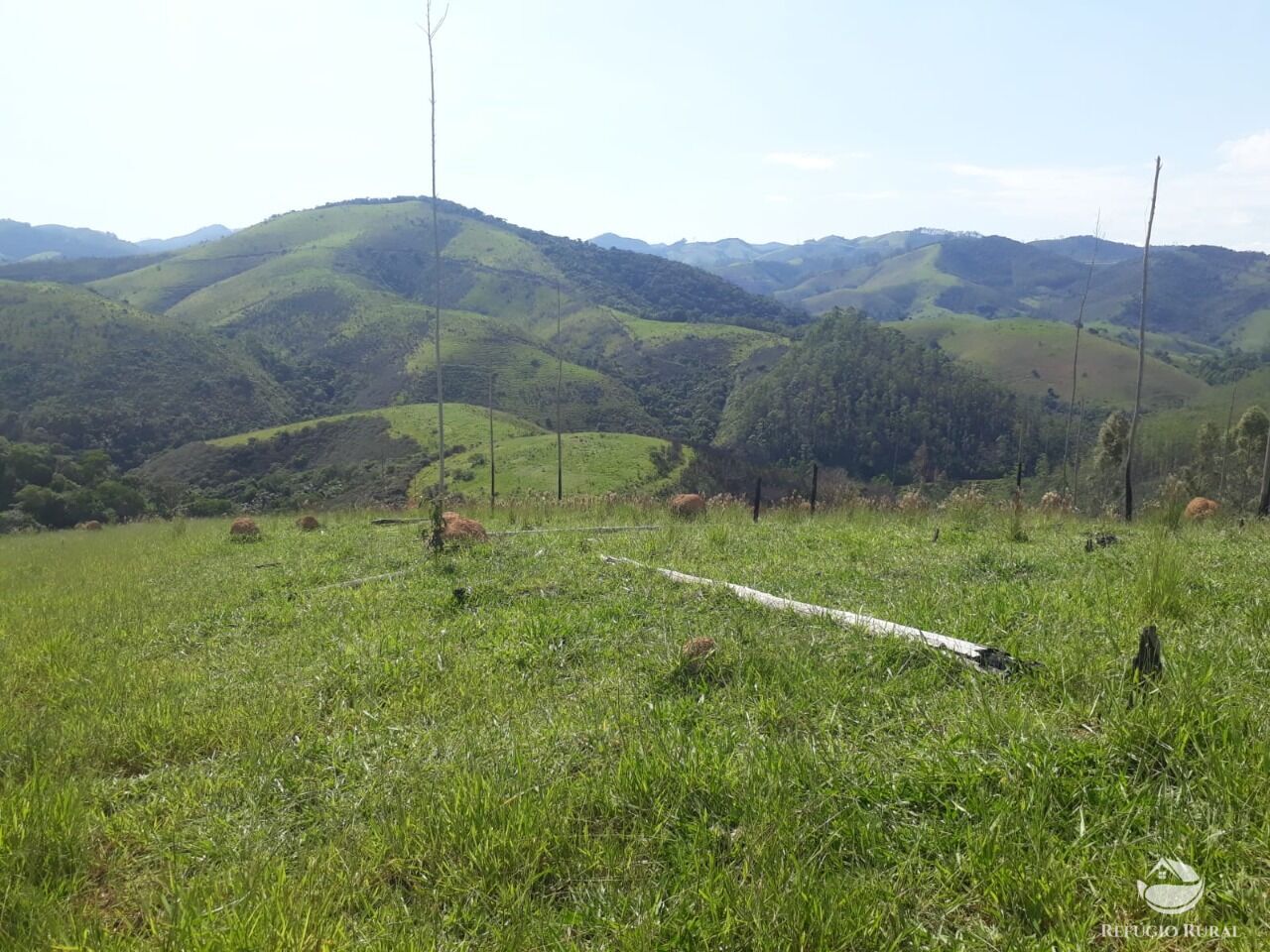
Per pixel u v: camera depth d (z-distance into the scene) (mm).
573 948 2727
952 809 3281
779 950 2598
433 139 13930
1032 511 14898
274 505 62719
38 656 7262
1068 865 2859
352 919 2982
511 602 7922
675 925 2777
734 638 5973
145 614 8922
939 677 4781
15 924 3031
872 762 3725
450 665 6164
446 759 4289
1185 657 4301
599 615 7035
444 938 2852
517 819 3414
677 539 10570
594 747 4238
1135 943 2514
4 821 3645
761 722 4367
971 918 2762
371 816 3756
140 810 4047
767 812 3301
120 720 5359
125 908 3246
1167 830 2990
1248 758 3277
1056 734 3688
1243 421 45500
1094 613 5680
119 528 30156
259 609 8844
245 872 3287
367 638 7047
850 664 5125
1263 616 5219
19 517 45188
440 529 11242
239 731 5055
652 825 3424
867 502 16188
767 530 11945
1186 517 12789
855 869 3035
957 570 7746
